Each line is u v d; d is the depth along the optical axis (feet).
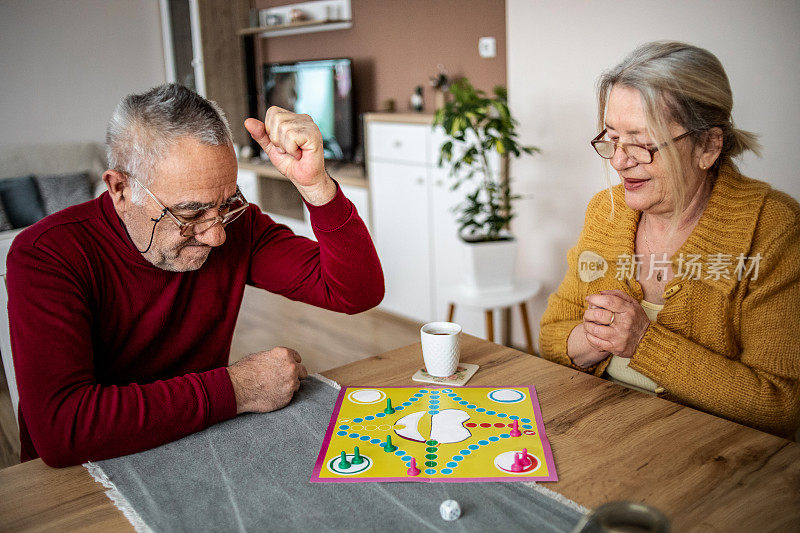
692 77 3.63
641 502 2.63
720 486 2.71
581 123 8.47
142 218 3.44
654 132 3.70
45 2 16.17
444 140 10.16
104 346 3.83
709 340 3.96
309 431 3.30
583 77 8.29
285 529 2.55
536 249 9.62
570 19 8.24
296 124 3.54
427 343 3.80
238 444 3.21
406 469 2.91
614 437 3.14
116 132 3.35
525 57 8.95
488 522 2.53
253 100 17.29
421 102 12.33
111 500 2.81
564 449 3.04
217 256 4.15
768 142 6.77
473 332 10.89
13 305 3.38
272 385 3.51
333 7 14.49
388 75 13.39
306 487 2.82
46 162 15.67
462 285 9.43
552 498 2.67
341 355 10.45
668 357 3.76
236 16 18.43
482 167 9.73
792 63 6.44
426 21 12.18
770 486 2.70
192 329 4.11
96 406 3.16
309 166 3.60
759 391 3.61
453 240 10.52
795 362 3.64
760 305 3.81
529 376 3.86
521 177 9.49
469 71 11.57
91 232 3.65
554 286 9.52
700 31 7.07
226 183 3.45
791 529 2.44
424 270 11.26
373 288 4.22
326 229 3.91
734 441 3.06
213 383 3.39
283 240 4.46
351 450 3.09
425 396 3.63
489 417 3.36
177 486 2.88
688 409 3.39
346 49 14.39
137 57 18.03
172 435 3.25
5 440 5.91
